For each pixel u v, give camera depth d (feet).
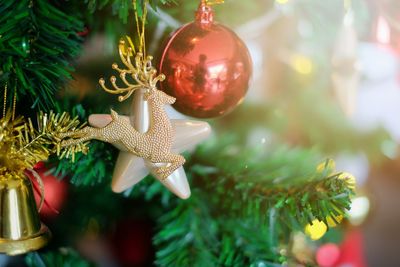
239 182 1.74
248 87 1.62
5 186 1.52
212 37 1.53
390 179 3.51
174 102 1.56
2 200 1.53
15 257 1.82
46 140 1.49
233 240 1.76
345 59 2.22
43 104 1.58
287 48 2.53
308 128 2.45
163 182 1.56
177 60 1.53
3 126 1.47
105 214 2.02
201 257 1.71
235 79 1.55
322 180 1.62
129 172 1.54
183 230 1.76
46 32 1.54
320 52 2.52
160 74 1.53
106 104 1.75
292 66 2.52
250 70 1.60
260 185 1.72
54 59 1.57
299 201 1.60
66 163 1.61
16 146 1.49
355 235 2.43
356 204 2.33
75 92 1.78
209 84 1.53
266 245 1.76
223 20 1.95
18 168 1.52
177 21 1.79
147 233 1.98
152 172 1.55
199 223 1.79
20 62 1.51
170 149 1.53
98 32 1.76
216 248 1.77
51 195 1.87
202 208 1.82
